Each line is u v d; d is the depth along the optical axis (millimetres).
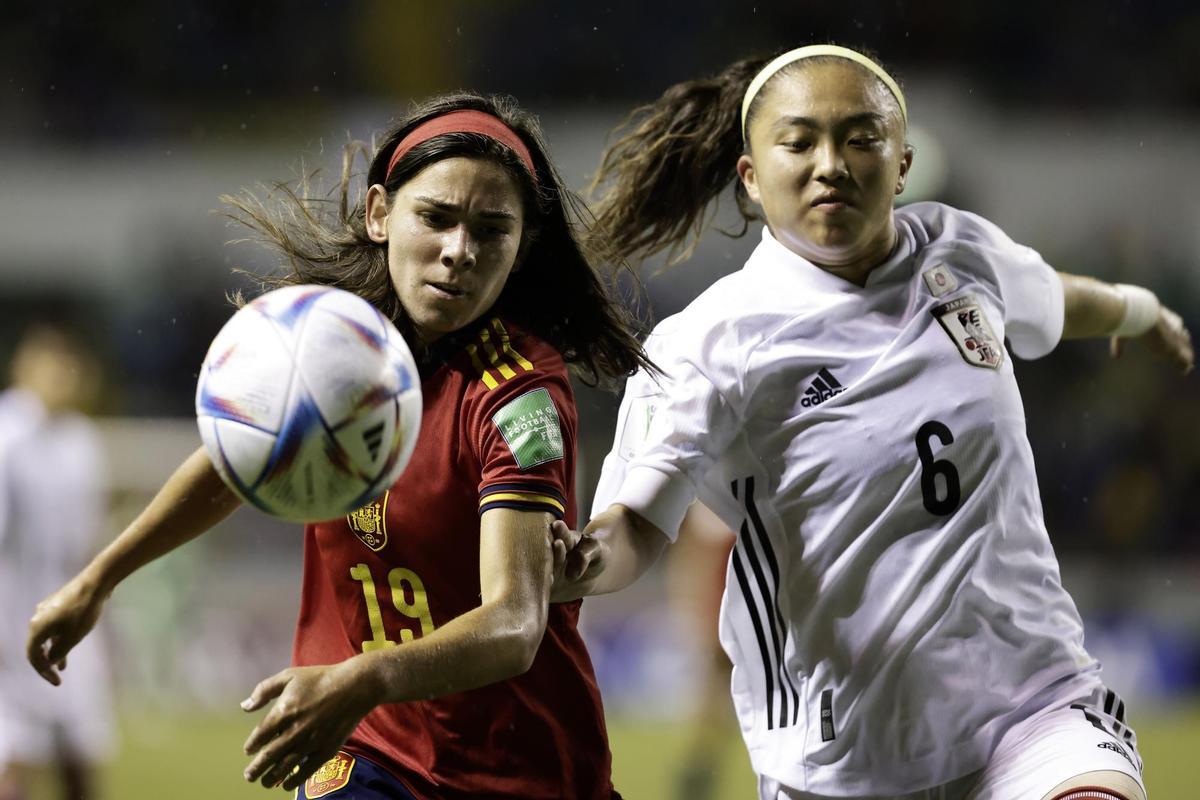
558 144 61094
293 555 43531
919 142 49750
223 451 8883
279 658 42531
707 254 52562
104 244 59281
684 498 11781
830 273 12070
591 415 46656
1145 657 45031
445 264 9930
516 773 10688
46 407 23594
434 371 10641
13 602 22938
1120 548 48812
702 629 28297
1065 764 11086
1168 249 56688
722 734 27734
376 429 8852
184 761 32438
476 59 64125
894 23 64062
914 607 11602
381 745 10930
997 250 12570
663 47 64375
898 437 11602
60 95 63625
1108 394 54781
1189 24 63062
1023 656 11766
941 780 11688
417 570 10570
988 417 11711
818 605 11828
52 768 24688
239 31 64812
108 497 38125
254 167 60188
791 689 12250
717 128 13516
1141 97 61750
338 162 27672
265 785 8445
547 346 10734
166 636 41750
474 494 10344
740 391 11766
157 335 58250
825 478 11695
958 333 11891
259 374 8781
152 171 59719
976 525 11633
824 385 11773
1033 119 59094
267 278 11984
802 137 11594
